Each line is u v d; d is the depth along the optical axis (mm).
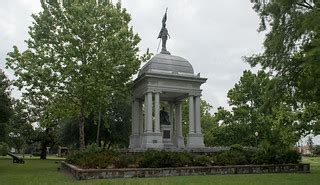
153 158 20766
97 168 19672
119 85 31391
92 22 28562
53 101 31391
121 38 29828
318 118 30031
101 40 29297
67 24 28953
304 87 18359
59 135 49812
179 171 20203
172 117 35875
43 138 63438
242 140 46750
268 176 19641
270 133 42562
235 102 47875
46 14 29000
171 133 32875
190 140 31078
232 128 47625
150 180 17016
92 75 28719
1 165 35844
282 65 19469
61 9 29219
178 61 32469
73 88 28703
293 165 24141
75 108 32094
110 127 46812
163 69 31453
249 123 46656
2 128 29328
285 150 25547
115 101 42562
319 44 14055
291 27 18219
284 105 29672
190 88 31781
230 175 20312
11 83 31109
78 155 25172
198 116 31766
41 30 28734
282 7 18156
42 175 21156
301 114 30531
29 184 15883
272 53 19203
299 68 19219
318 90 19547
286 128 31672
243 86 47500
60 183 15906
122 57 29672
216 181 16609
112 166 20094
